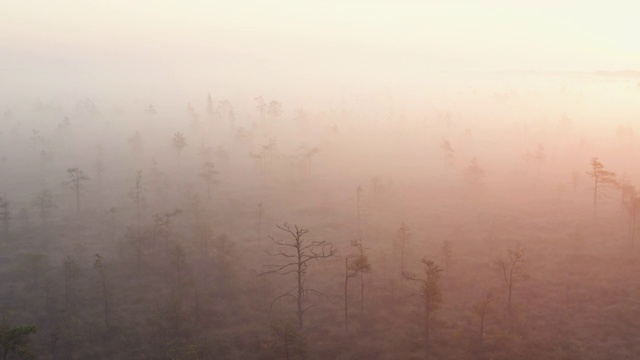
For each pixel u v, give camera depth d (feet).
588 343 120.57
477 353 118.01
